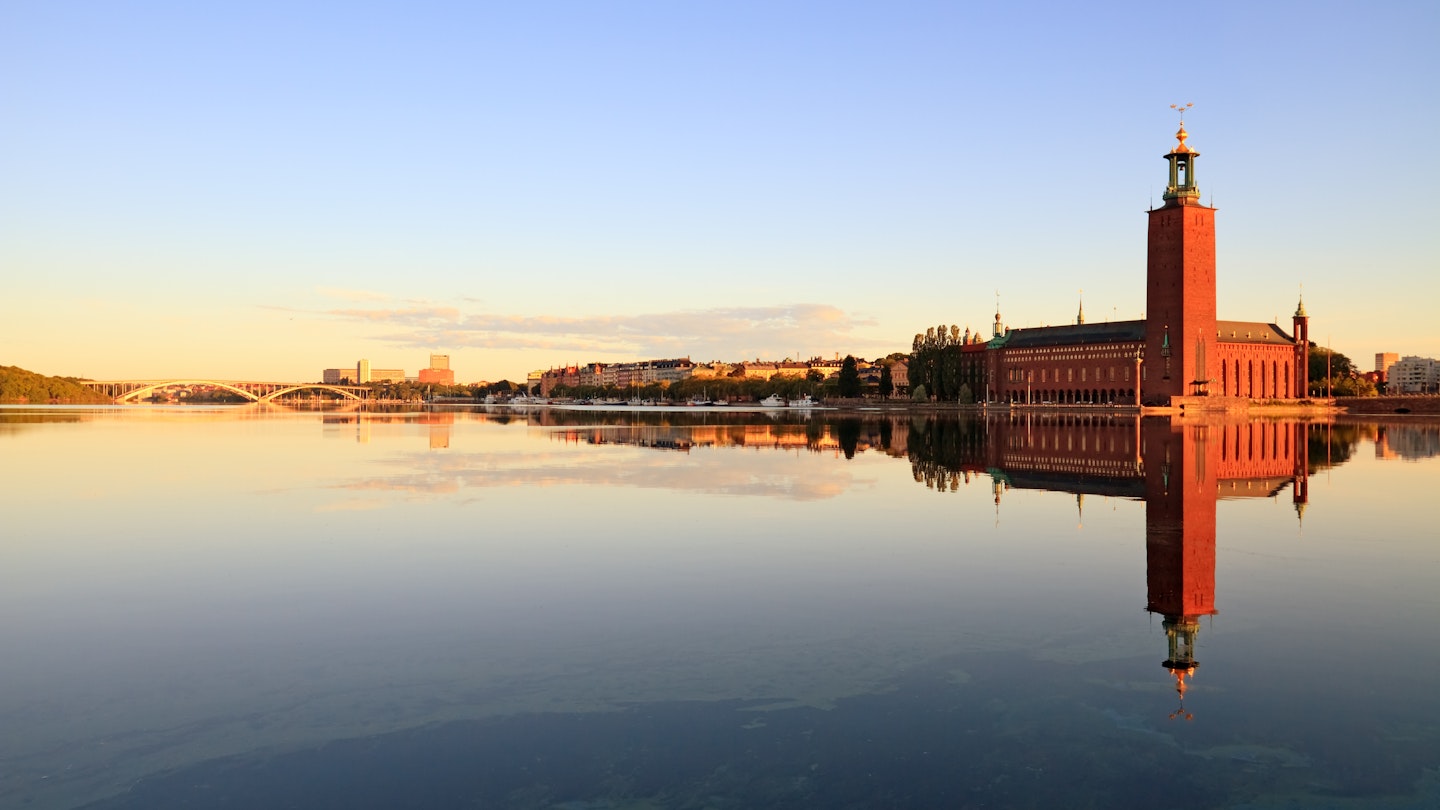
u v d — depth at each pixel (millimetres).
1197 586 27453
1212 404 199125
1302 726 17469
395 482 53750
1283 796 14945
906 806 14648
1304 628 23188
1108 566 30250
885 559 31391
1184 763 16062
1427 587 27250
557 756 16438
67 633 23312
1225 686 19375
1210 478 56562
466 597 26484
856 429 125688
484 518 40062
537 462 67375
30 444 86938
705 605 25516
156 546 33875
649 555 32094
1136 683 19578
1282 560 31156
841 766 16000
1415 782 15367
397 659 21297
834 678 19922
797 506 43781
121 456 72625
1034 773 15727
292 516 40625
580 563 30812
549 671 20469
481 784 15500
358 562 31062
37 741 17172
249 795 15211
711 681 19812
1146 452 78312
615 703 18719
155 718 18141
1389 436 102750
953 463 67250
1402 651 21438
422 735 17312
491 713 18266
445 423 147000
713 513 41562
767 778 15594
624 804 14781
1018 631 23062
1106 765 15992
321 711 18406
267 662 21156
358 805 14859
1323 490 50188
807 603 25688
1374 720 17703
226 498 46625
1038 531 36875
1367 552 32500
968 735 17141
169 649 22094
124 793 15289
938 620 24000
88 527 37938
